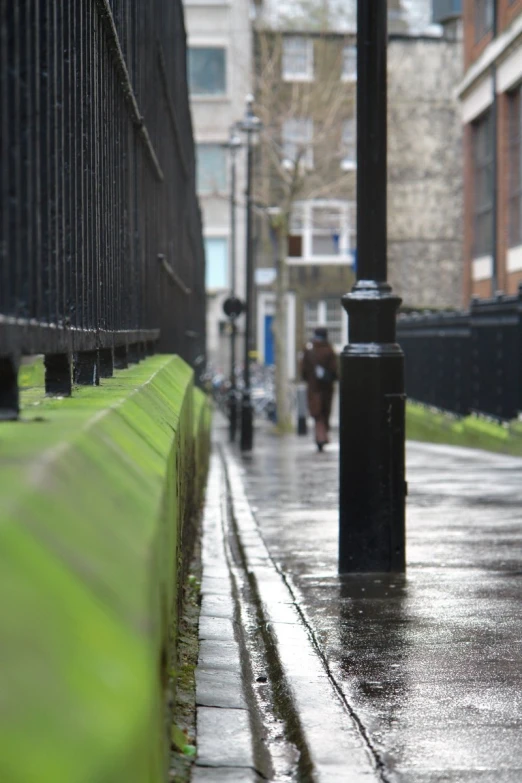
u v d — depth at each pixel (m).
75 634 2.88
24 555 2.88
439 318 45.97
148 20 15.78
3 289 4.46
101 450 4.43
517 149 53.25
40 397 6.55
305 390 54.31
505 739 7.07
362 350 13.47
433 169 93.56
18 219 4.77
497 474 27.56
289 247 62.53
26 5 5.02
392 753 6.76
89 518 3.46
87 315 7.68
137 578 3.41
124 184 11.62
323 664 9.02
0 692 2.71
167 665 5.42
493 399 38.34
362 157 13.48
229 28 97.31
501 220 54.50
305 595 12.05
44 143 5.70
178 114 25.50
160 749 4.43
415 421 48.78
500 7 53.88
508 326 36.16
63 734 2.73
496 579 12.89
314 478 28.23
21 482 3.19
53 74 5.98
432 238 93.69
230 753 6.68
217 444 48.59
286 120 85.56
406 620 10.70
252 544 16.09
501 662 9.09
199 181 99.00
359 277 13.62
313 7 89.69
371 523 13.48
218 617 11.20
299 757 6.90
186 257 31.23
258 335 101.19
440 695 8.12
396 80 93.12
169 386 11.80
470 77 59.19
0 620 2.75
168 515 5.82
